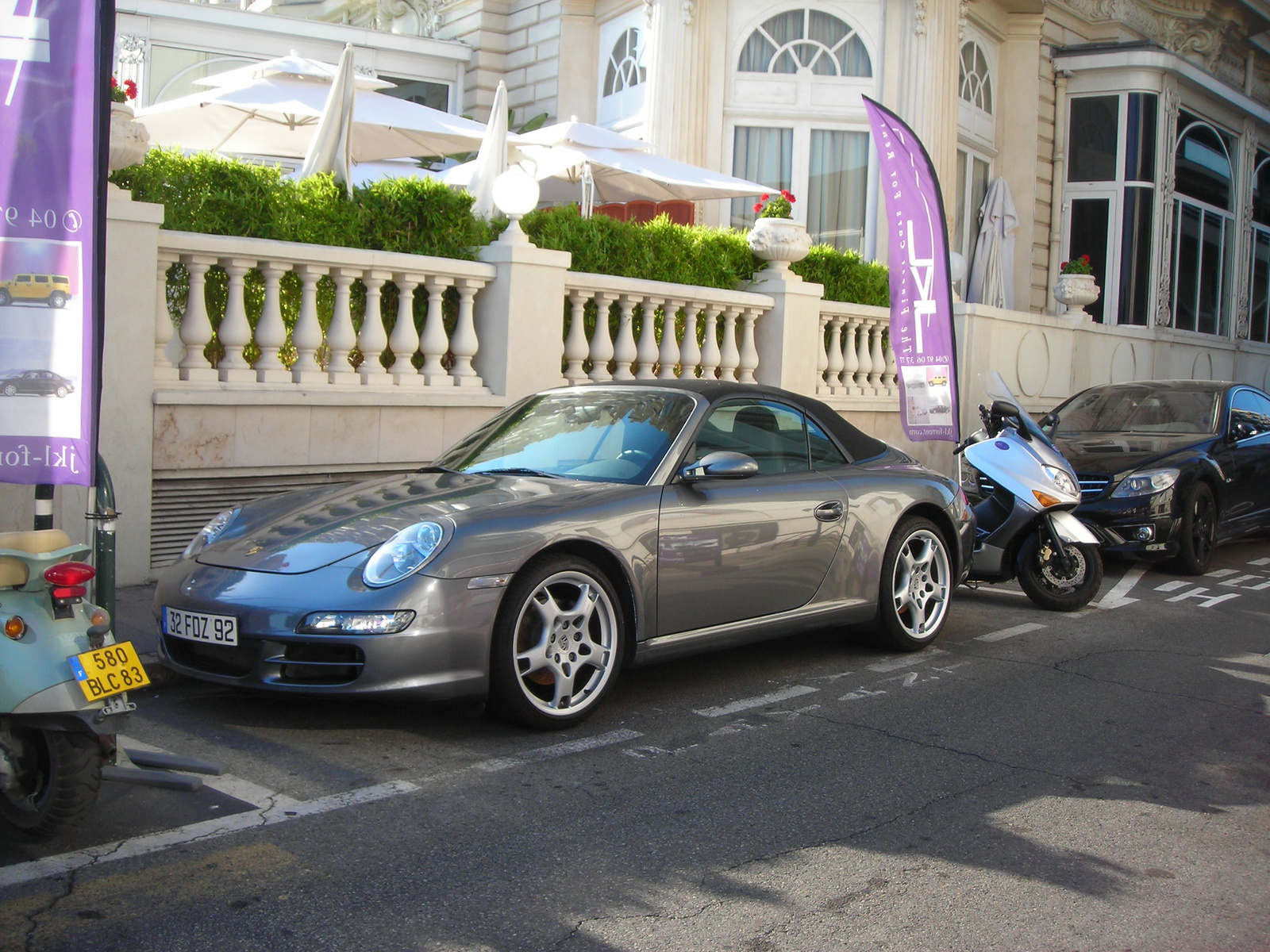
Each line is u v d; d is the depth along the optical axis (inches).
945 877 136.1
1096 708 210.5
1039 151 746.2
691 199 553.6
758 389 233.9
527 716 181.2
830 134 628.1
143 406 267.3
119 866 132.2
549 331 343.6
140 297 264.4
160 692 202.4
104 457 261.3
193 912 121.0
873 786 165.9
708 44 616.1
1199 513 358.6
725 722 195.6
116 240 259.1
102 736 134.2
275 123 469.4
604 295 365.7
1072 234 760.3
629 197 569.0
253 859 134.8
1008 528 296.4
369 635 167.8
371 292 315.3
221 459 281.9
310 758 170.9
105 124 158.6
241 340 293.4
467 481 207.6
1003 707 209.2
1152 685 228.4
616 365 378.6
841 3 623.2
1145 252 754.2
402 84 748.0
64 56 157.1
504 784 162.4
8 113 155.8
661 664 235.3
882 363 482.9
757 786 164.6
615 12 669.9
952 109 639.1
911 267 359.3
